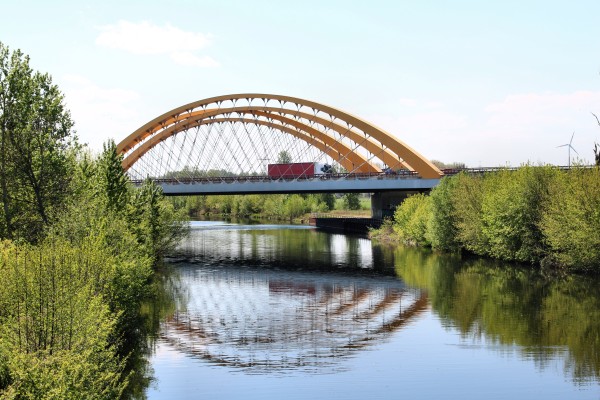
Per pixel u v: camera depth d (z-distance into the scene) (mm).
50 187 36156
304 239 89062
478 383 22125
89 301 19625
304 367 24453
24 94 36250
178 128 90125
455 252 65188
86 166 38875
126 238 31625
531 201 52500
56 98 38000
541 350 26031
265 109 87812
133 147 89125
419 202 75562
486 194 57875
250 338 29203
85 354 16625
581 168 47969
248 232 104688
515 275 47125
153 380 23031
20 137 35312
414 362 24812
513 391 21281
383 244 79312
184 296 41094
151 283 46719
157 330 31000
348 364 24734
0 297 17594
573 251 45656
